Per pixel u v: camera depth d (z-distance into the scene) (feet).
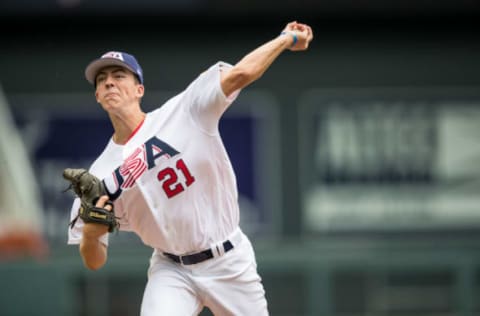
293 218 161.79
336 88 163.22
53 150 161.27
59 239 158.71
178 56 163.12
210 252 56.70
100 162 55.67
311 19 161.99
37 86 162.50
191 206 55.16
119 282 142.00
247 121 162.61
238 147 162.30
